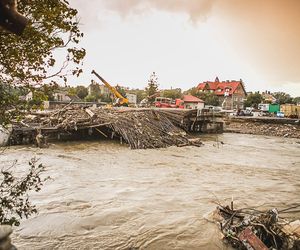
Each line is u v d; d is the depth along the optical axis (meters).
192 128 39.00
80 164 15.97
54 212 8.66
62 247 6.67
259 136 35.59
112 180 12.70
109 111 30.89
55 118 26.50
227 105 82.50
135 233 7.48
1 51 3.75
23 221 7.89
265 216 6.75
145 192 11.05
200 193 11.14
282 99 87.88
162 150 22.00
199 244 6.90
